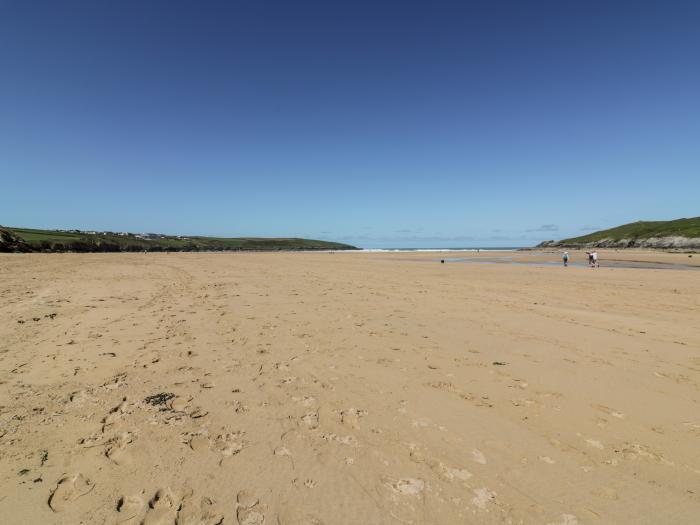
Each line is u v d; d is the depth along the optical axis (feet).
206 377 17.69
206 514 8.91
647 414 14.12
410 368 19.22
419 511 9.11
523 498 9.57
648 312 35.09
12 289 45.85
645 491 9.83
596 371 18.71
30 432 12.35
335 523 8.72
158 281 61.21
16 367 18.47
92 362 19.36
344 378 17.80
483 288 54.65
